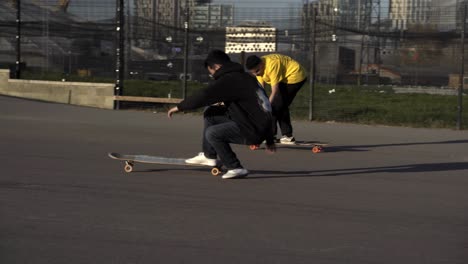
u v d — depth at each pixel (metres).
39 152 9.58
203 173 8.30
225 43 22.31
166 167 8.64
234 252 5.03
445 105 20.75
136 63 27.05
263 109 7.47
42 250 4.95
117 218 5.93
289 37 20.95
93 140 11.12
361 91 26.84
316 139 12.41
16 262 4.67
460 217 6.38
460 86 14.91
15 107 15.87
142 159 8.12
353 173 8.74
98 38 22.36
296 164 9.34
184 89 16.50
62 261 4.71
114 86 17.00
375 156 10.41
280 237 5.48
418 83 32.00
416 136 13.38
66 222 5.74
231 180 7.89
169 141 11.37
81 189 7.09
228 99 7.43
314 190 7.48
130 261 4.74
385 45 26.11
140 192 7.04
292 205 6.67
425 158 10.34
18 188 7.03
